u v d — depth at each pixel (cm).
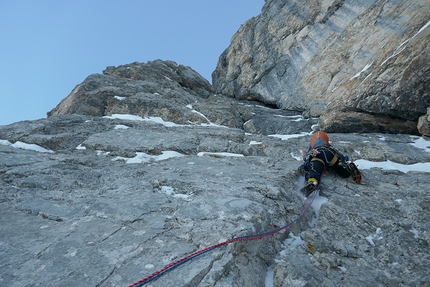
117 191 406
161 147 628
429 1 833
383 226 379
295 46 1129
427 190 459
